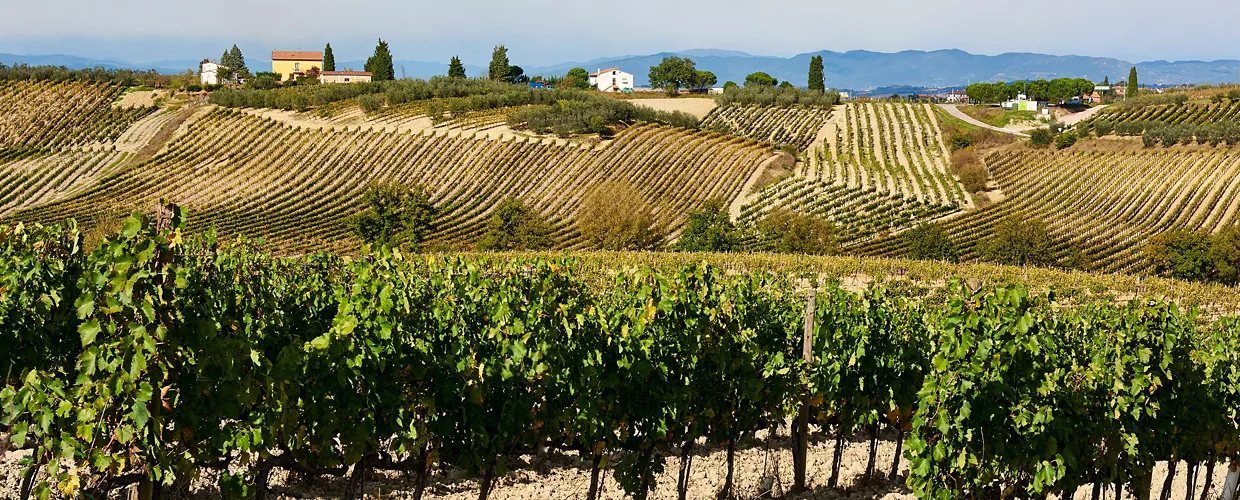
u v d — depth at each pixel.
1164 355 8.27
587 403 7.46
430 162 62.50
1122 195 60.41
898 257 46.75
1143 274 43.50
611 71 139.00
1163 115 85.69
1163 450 8.77
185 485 7.36
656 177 62.88
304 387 6.56
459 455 7.32
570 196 58.56
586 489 8.97
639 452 8.12
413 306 7.79
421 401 6.93
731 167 66.88
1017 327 7.14
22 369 6.43
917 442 7.59
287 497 8.10
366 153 64.56
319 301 8.70
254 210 55.16
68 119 73.75
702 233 46.53
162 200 6.15
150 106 76.38
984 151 74.94
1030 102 94.56
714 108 92.38
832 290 10.47
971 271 30.00
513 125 69.62
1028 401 7.48
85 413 5.25
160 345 5.34
